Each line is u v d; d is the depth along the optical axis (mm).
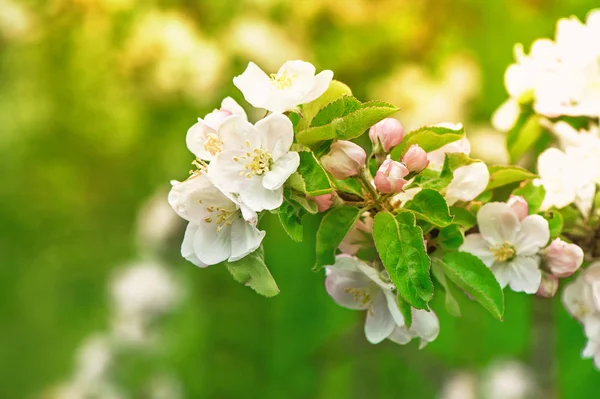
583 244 805
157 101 1598
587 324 801
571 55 846
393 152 755
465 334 1515
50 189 2068
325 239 746
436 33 1529
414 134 748
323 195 726
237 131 715
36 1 1644
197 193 723
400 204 744
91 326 2088
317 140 727
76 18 1645
